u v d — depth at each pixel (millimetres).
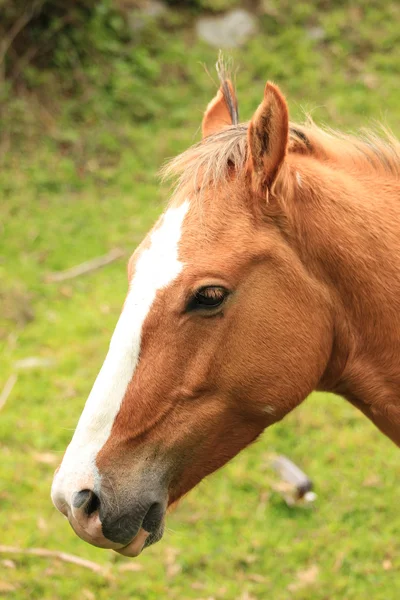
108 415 2359
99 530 2330
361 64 9008
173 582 3922
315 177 2529
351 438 4801
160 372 2361
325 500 4387
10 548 4098
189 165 2496
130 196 7609
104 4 8883
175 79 8828
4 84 8273
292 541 4129
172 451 2438
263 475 4527
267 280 2402
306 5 9492
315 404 5129
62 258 6863
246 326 2393
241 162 2439
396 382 2580
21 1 8516
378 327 2535
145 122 8438
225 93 2824
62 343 5871
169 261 2361
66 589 3891
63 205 7496
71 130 8203
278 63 8891
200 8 9391
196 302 2346
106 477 2346
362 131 2852
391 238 2541
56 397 5301
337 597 3801
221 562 3998
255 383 2445
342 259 2480
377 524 4207
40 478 4625
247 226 2400
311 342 2475
